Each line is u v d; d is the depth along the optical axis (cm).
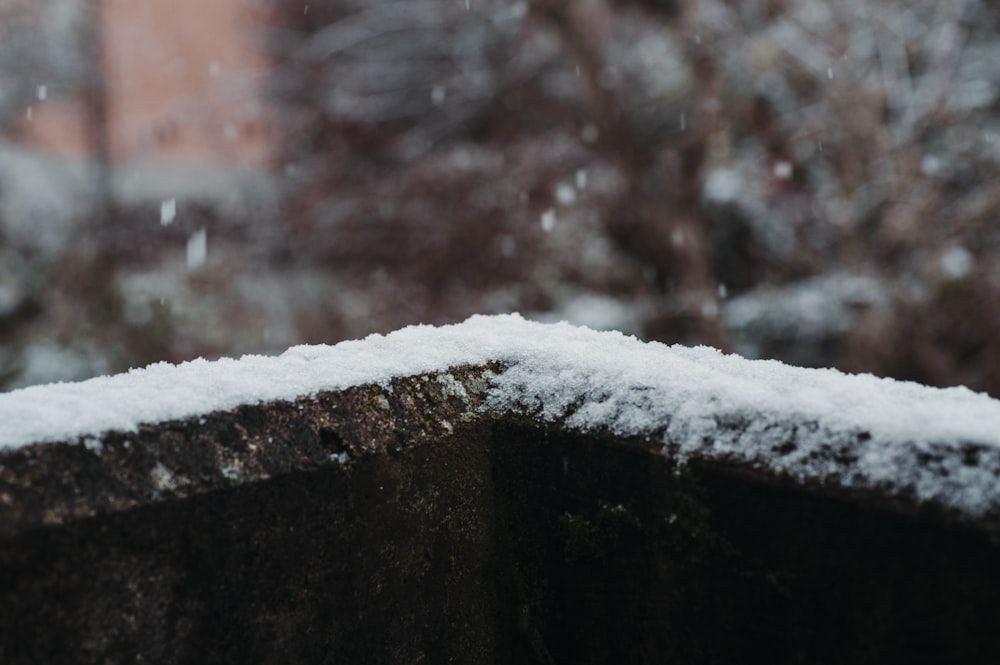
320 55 1115
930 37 854
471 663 125
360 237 947
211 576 97
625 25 1046
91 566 88
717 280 985
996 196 735
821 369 117
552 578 122
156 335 901
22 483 85
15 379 827
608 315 884
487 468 128
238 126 1121
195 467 96
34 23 1156
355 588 111
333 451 109
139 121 1245
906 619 87
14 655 83
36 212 969
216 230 1002
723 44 862
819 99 895
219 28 1295
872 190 841
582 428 117
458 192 920
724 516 102
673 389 111
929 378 783
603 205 920
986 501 82
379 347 133
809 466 94
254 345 931
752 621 100
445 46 1115
